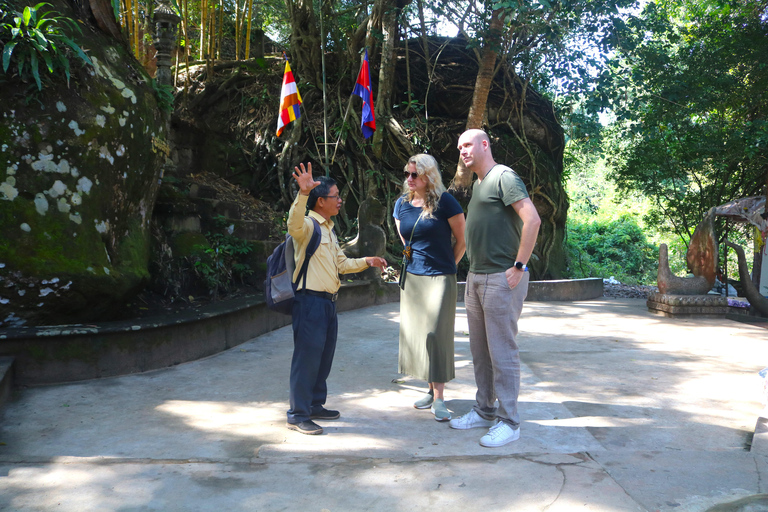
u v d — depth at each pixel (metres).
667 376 4.62
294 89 7.60
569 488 2.53
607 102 10.29
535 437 3.19
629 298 12.19
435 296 3.46
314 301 3.28
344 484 2.58
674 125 11.05
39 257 4.15
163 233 6.46
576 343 6.07
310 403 3.30
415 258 3.54
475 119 10.38
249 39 13.40
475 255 3.20
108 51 5.05
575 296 11.02
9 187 4.10
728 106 11.20
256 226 8.54
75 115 4.41
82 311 4.52
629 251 21.56
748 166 11.52
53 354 4.12
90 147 4.50
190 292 6.31
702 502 2.39
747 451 2.98
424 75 13.00
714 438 3.20
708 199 12.51
